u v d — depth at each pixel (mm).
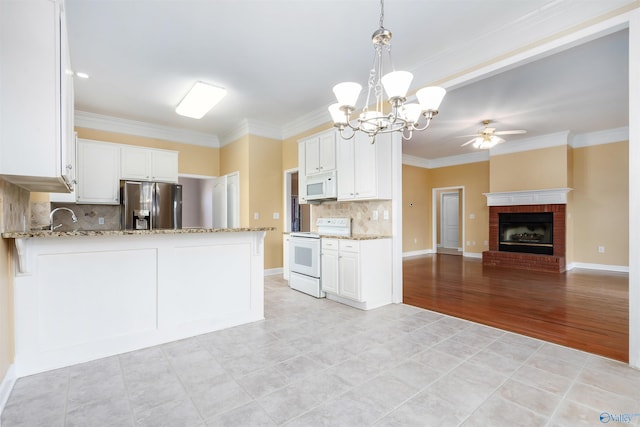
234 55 3172
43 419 1553
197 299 2703
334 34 2807
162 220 4949
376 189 3557
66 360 2133
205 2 2373
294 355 2289
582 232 6125
